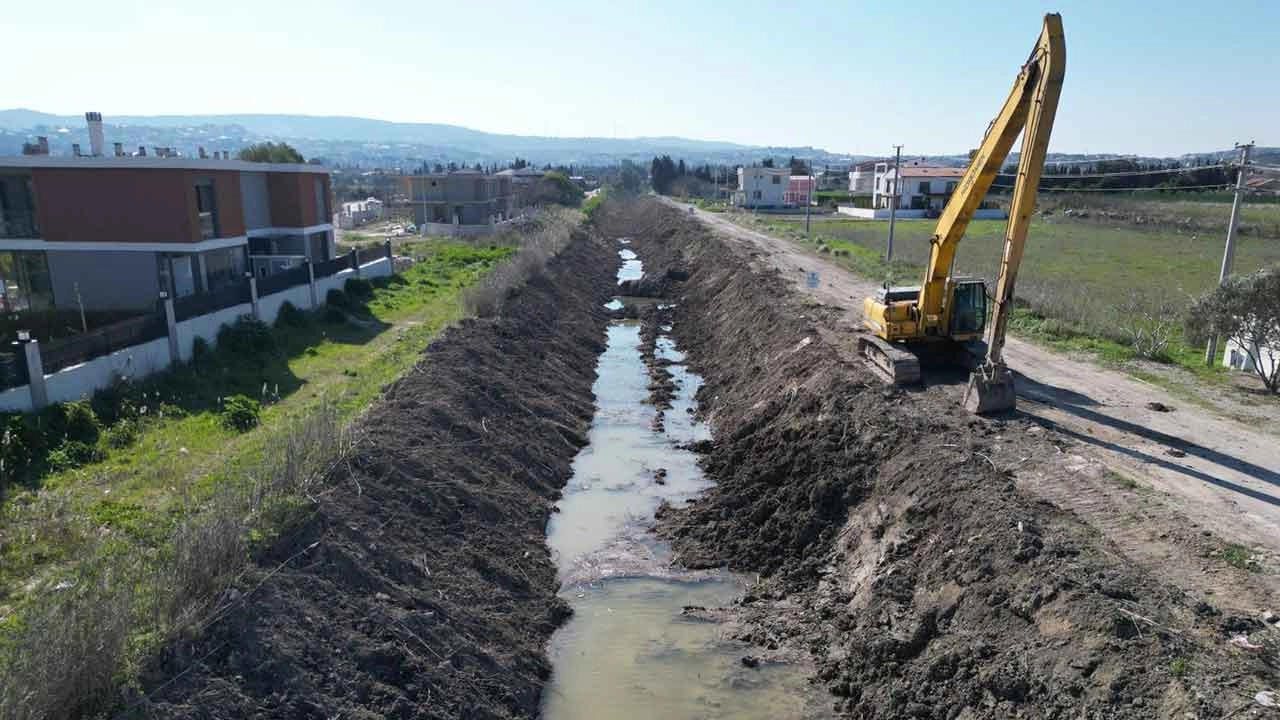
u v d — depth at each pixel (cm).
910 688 1161
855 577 1502
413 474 1684
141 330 2216
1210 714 866
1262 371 2127
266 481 1395
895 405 1952
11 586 1212
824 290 3669
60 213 3003
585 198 12150
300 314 3080
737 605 1560
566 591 1627
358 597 1252
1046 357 2472
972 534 1330
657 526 1891
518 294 3522
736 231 6781
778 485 1919
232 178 3344
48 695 855
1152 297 3425
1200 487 1488
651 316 4384
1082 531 1282
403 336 2950
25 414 1758
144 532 1382
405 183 8669
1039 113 1569
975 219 8844
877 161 13912
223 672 1009
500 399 2341
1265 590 1112
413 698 1136
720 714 1256
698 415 2711
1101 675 968
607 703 1294
